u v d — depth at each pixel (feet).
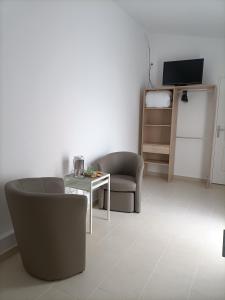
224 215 10.63
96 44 10.74
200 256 7.52
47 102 8.39
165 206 11.56
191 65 14.44
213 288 6.15
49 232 5.82
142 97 16.16
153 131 16.65
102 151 12.09
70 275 6.39
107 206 10.19
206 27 13.14
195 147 15.74
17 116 7.37
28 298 5.69
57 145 9.04
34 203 5.60
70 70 9.31
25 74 7.47
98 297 5.77
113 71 12.35
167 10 11.89
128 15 13.19
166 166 16.76
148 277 6.51
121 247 7.95
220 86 14.66
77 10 9.36
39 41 7.82
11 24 6.87
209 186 14.71
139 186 10.53
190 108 15.57
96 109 11.25
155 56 16.21
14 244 7.66
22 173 7.73
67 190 9.55
